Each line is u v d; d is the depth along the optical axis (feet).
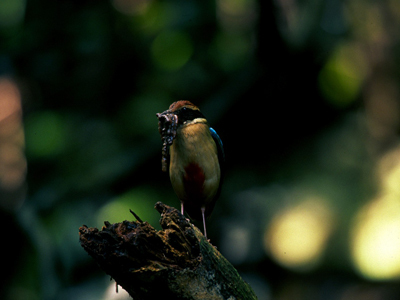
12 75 46.06
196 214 24.27
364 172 53.16
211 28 46.34
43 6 43.55
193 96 46.44
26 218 42.52
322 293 46.83
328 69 48.39
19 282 44.52
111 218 42.01
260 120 45.42
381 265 46.19
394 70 50.85
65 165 45.62
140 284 12.60
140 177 44.01
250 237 48.57
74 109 46.57
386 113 52.70
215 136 23.85
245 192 49.65
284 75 43.52
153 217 42.73
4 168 53.47
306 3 44.45
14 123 56.59
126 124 45.80
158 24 45.98
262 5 38.93
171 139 19.89
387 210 48.98
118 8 45.14
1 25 46.52
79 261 42.42
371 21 50.42
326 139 52.13
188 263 12.95
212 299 13.12
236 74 45.37
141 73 46.01
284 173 50.70
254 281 47.42
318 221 50.31
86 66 44.57
